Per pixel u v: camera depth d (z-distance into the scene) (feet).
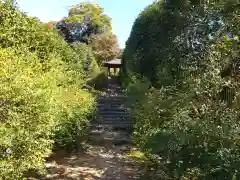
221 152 10.01
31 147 14.03
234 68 15.93
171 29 23.47
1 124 12.19
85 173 20.38
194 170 11.47
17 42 24.45
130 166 22.43
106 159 24.38
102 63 90.99
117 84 83.71
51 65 29.45
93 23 95.25
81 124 26.99
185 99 14.21
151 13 34.30
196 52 18.81
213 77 14.90
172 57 21.48
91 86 65.05
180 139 10.98
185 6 20.52
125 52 54.08
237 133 11.07
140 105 18.02
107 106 46.26
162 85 16.75
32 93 14.39
